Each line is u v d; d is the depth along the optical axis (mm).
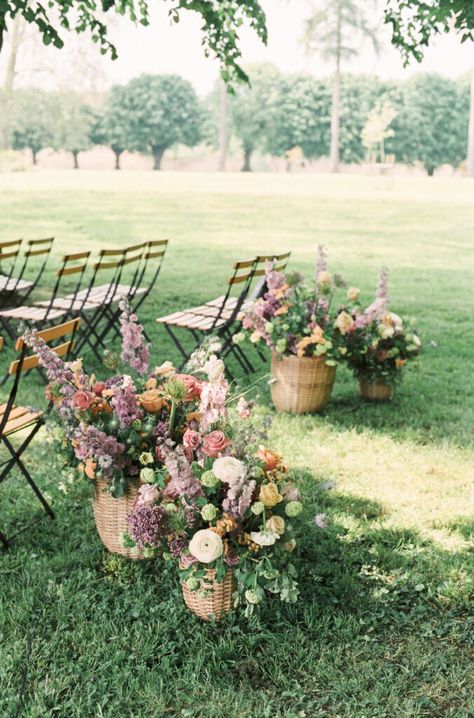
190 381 3480
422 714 2738
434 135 62062
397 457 4934
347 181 33625
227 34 8805
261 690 2838
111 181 31719
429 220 21641
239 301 6586
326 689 2848
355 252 16328
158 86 65312
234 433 3215
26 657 2945
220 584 3137
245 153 65062
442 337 8648
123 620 3176
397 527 4004
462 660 3018
